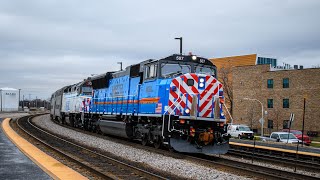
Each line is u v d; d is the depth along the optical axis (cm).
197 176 1389
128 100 2472
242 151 2386
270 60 8981
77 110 3925
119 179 1214
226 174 1419
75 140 2769
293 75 6284
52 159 1588
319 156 2023
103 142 2573
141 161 1761
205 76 1952
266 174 1347
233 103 7256
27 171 1329
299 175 1409
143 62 2272
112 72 3028
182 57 2073
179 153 1933
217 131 1936
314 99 5994
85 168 1430
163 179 1212
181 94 1903
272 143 3114
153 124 2125
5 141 2353
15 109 11575
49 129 3903
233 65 8506
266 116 6669
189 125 1900
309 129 6022
